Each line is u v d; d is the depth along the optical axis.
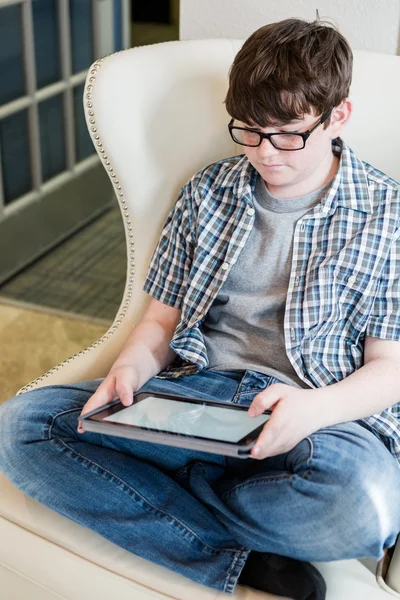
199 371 1.27
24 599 1.22
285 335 1.19
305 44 1.11
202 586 1.08
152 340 1.30
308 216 1.20
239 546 1.12
